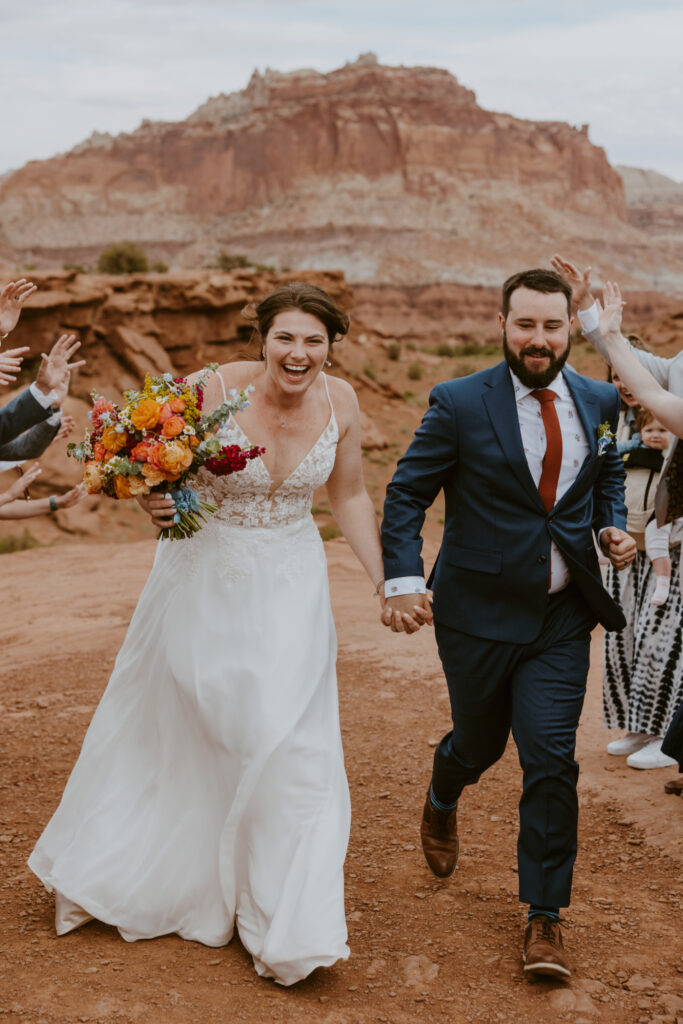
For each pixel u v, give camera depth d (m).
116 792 3.84
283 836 3.48
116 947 3.65
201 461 3.65
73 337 4.30
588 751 6.07
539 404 3.67
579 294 4.04
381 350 66.19
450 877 4.46
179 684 3.73
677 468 4.16
